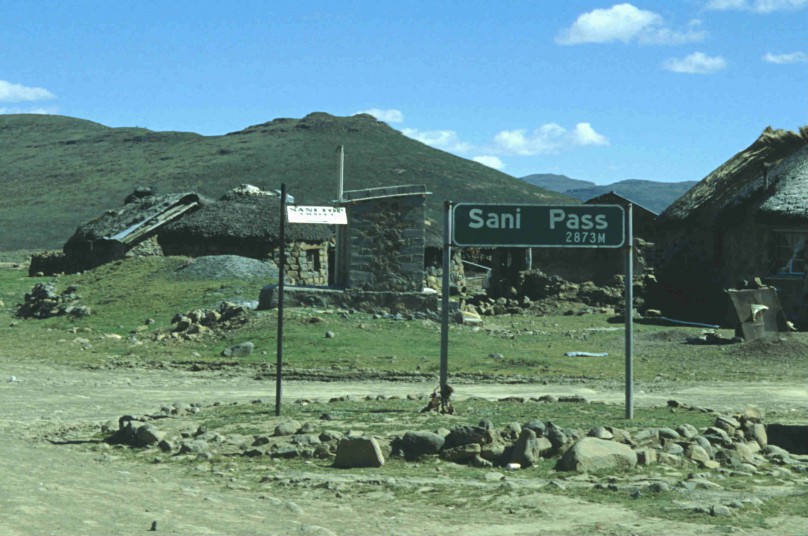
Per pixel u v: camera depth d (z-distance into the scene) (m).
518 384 32.91
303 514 12.70
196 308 48.16
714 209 57.41
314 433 19.33
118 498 12.62
